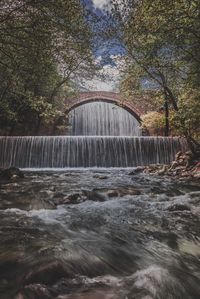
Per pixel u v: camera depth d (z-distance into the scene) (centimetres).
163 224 796
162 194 1182
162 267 540
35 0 1309
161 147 2273
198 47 1492
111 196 1105
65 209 913
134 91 2397
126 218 845
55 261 497
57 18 1407
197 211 923
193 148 1928
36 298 414
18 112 2870
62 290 437
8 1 1320
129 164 2250
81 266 513
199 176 1614
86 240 661
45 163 2192
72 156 2217
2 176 1570
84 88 3394
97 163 2233
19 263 511
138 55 2053
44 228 725
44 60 1577
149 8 1410
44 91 2919
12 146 2173
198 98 1686
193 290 474
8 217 800
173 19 1338
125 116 3634
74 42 1684
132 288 457
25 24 1404
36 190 1177
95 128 3559
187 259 593
